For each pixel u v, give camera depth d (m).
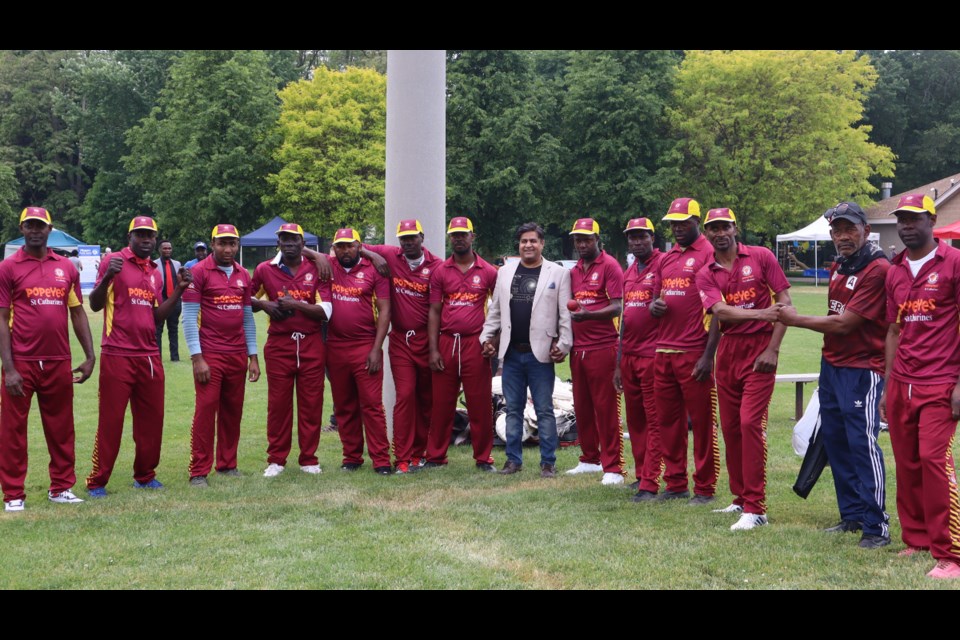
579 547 5.64
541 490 7.32
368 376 8.17
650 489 7.05
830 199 42.75
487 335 8.08
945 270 5.06
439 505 6.82
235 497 7.14
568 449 9.22
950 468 5.09
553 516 6.43
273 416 8.13
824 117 42.47
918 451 5.33
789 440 9.14
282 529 6.15
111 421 7.25
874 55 60.09
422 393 8.59
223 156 43.59
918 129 60.12
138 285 7.30
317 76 45.41
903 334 5.29
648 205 42.66
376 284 8.18
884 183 56.66
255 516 6.51
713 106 43.03
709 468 6.80
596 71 43.25
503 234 44.16
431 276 8.21
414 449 8.72
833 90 44.50
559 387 10.31
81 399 12.31
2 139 60.03
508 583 4.98
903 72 59.69
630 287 7.30
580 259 8.05
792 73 42.78
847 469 5.91
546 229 51.72
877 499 5.59
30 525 6.25
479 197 42.75
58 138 59.59
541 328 7.94
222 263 7.84
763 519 6.12
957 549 5.05
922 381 5.16
